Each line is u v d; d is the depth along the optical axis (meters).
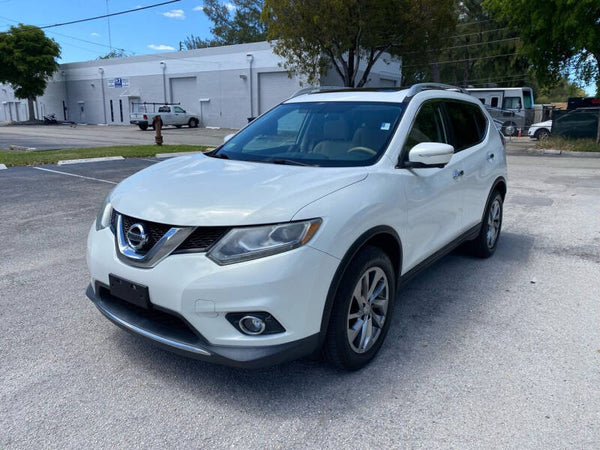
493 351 3.44
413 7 21.28
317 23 21.11
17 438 2.49
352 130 3.80
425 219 3.76
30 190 8.73
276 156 3.81
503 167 5.64
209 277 2.57
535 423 2.65
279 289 2.57
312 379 3.07
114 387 2.95
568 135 20.56
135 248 2.83
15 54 44.88
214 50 37.47
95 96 47.06
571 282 4.80
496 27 42.47
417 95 4.12
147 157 14.04
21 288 4.41
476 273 5.05
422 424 2.64
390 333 3.71
